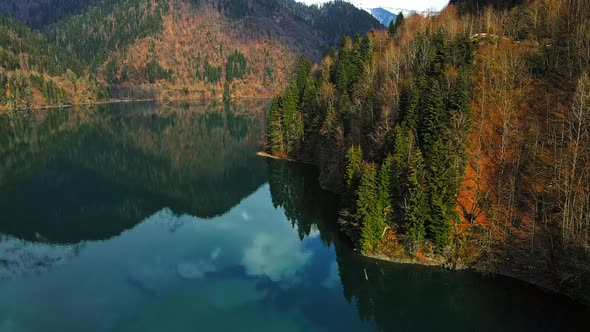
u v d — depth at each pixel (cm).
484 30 11356
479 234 5978
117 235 8225
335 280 6144
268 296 5734
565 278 5062
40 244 7694
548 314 4947
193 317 5284
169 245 7650
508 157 6719
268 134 14312
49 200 10419
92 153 15350
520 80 7788
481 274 5697
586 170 5506
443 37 10256
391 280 5884
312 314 5366
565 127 6294
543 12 10019
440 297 5491
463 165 6519
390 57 11094
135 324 5141
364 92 10312
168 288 6003
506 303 5219
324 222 8081
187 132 19375
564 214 5222
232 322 5184
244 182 11738
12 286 6081
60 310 5444
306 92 12850
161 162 14300
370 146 8325
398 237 6281
